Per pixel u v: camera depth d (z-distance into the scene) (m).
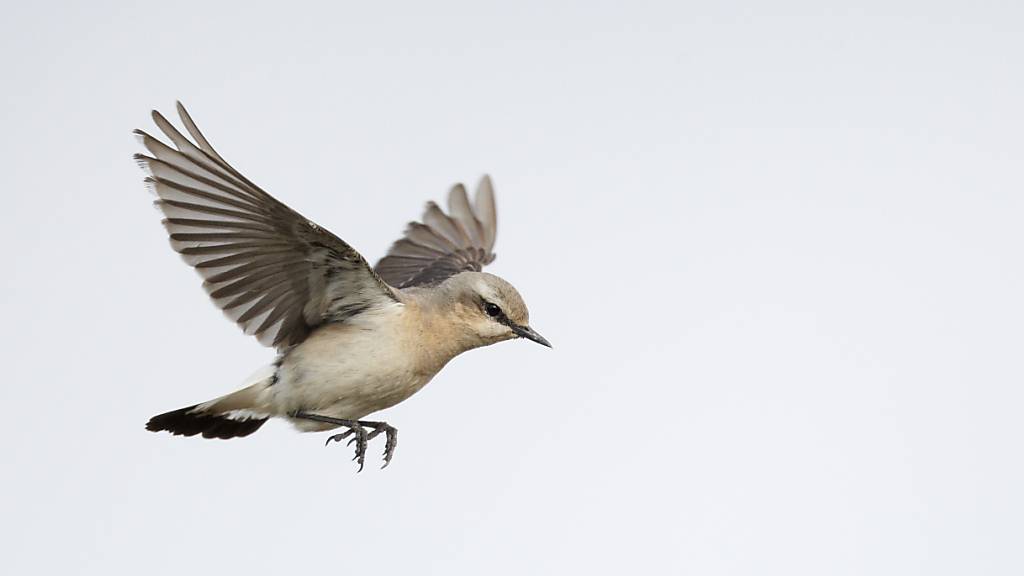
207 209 11.03
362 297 12.32
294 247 11.57
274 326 12.20
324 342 12.34
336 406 12.51
